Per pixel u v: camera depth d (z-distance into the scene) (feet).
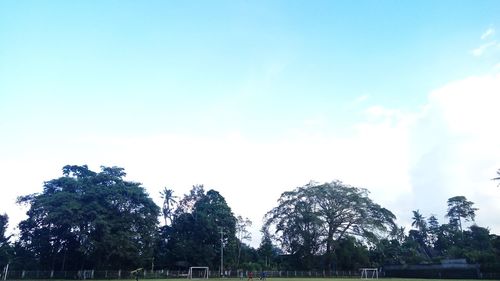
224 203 268.21
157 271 220.43
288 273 253.03
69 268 208.03
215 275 236.43
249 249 303.07
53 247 199.21
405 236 297.94
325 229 254.27
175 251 243.40
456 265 226.79
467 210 336.49
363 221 249.75
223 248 255.50
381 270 262.88
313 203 257.75
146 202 211.61
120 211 203.41
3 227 220.02
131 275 205.16
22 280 178.91
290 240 262.67
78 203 186.91
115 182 211.41
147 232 210.18
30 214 189.26
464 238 300.20
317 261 260.83
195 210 257.14
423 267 243.60
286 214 262.06
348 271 255.29
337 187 258.37
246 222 288.92
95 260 204.85
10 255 204.54
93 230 191.01
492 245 237.25
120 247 190.70
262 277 197.88
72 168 217.56
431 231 340.59
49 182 202.28
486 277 209.77
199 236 249.14
